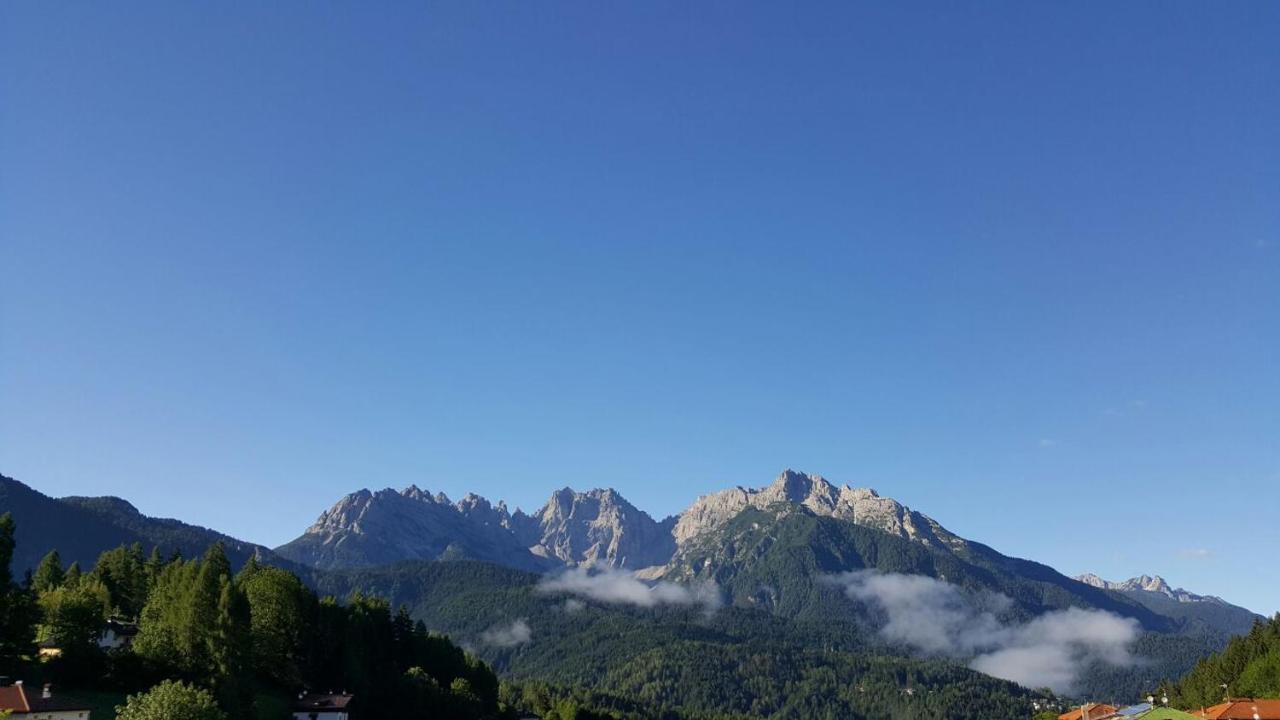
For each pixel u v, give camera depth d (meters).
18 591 162.25
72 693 158.25
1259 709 181.50
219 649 170.00
